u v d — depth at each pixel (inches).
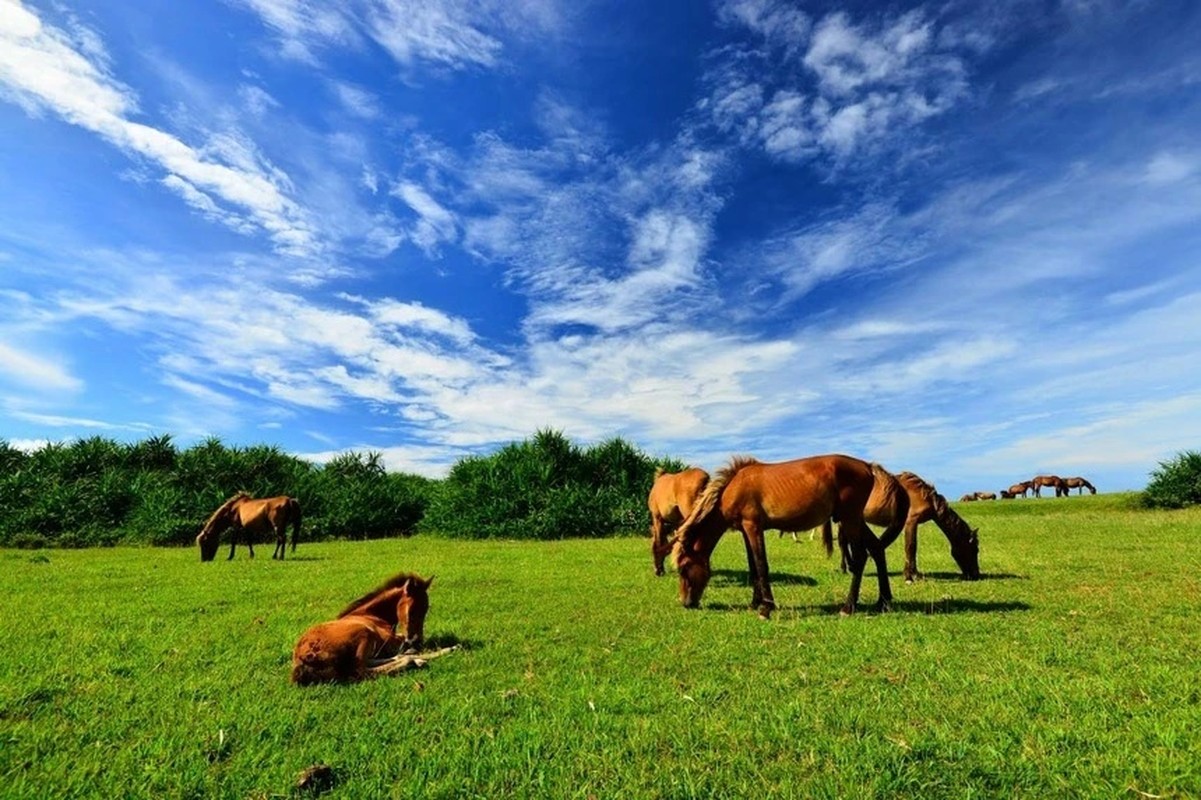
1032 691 179.6
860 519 309.1
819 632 261.9
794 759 142.6
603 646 253.1
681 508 409.4
